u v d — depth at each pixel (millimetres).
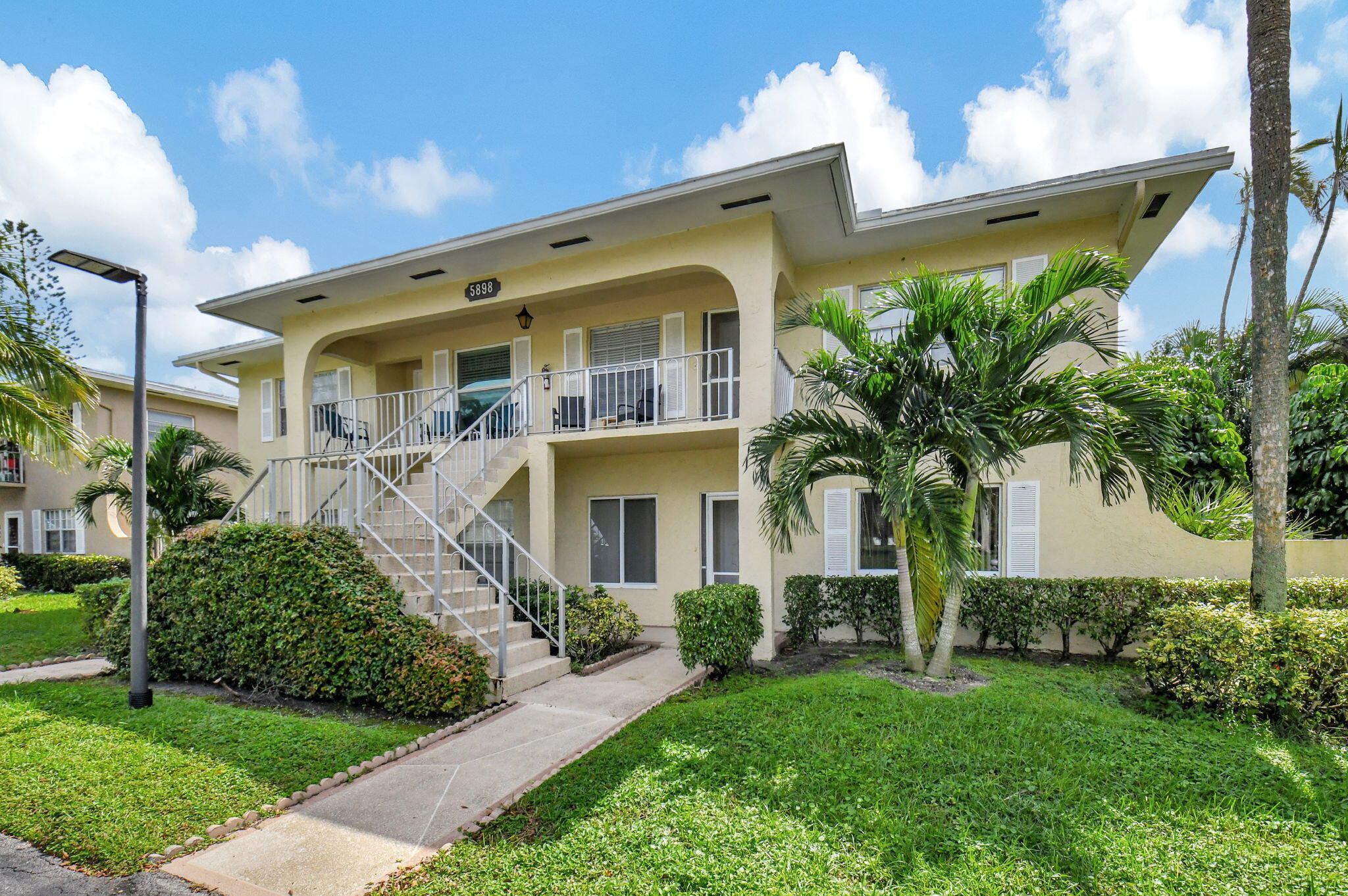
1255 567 5898
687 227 8672
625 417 9883
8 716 5941
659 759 4559
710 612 6773
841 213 8227
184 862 3508
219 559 7070
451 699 5734
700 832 3566
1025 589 7828
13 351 7754
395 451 11109
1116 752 4465
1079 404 5617
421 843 3660
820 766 4328
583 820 3754
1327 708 4961
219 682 7129
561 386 11438
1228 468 9836
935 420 5980
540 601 8227
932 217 8375
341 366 14016
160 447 11430
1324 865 3160
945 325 5977
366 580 6559
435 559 6855
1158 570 8016
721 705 5629
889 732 4863
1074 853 3283
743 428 8227
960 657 7660
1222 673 5219
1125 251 9164
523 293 9906
